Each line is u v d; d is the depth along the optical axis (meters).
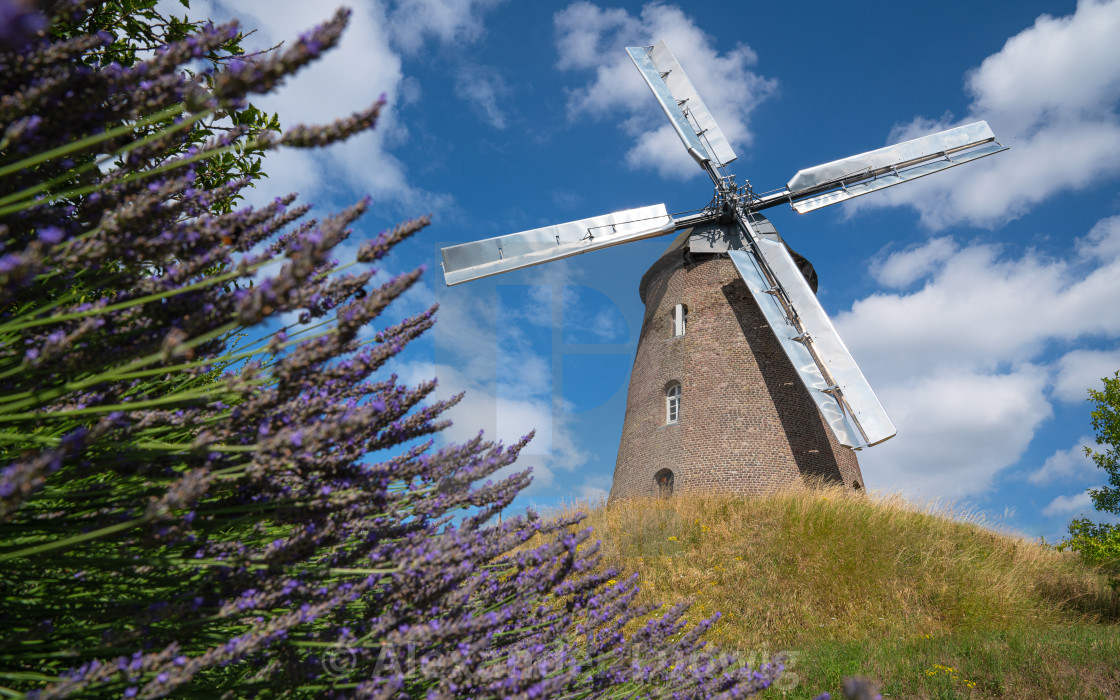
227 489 1.41
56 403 1.30
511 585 2.04
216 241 1.42
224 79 0.98
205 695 1.40
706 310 17.00
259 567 1.43
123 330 1.29
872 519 12.41
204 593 1.39
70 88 1.10
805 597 10.27
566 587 2.39
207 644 1.49
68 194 1.11
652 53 19.05
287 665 1.44
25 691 1.24
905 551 11.58
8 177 1.10
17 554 1.06
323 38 0.95
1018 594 10.90
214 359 1.23
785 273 15.73
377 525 1.77
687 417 15.96
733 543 11.77
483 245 13.52
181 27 2.81
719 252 16.98
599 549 2.52
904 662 7.13
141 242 1.26
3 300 0.96
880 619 9.77
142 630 1.27
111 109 1.16
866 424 13.73
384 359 1.58
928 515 13.55
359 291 1.59
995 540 13.71
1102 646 7.51
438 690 1.53
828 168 16.53
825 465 15.78
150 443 1.29
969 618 9.92
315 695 1.52
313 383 1.39
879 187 16.34
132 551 1.34
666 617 2.58
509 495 2.08
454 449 1.82
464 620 1.54
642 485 16.20
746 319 16.64
